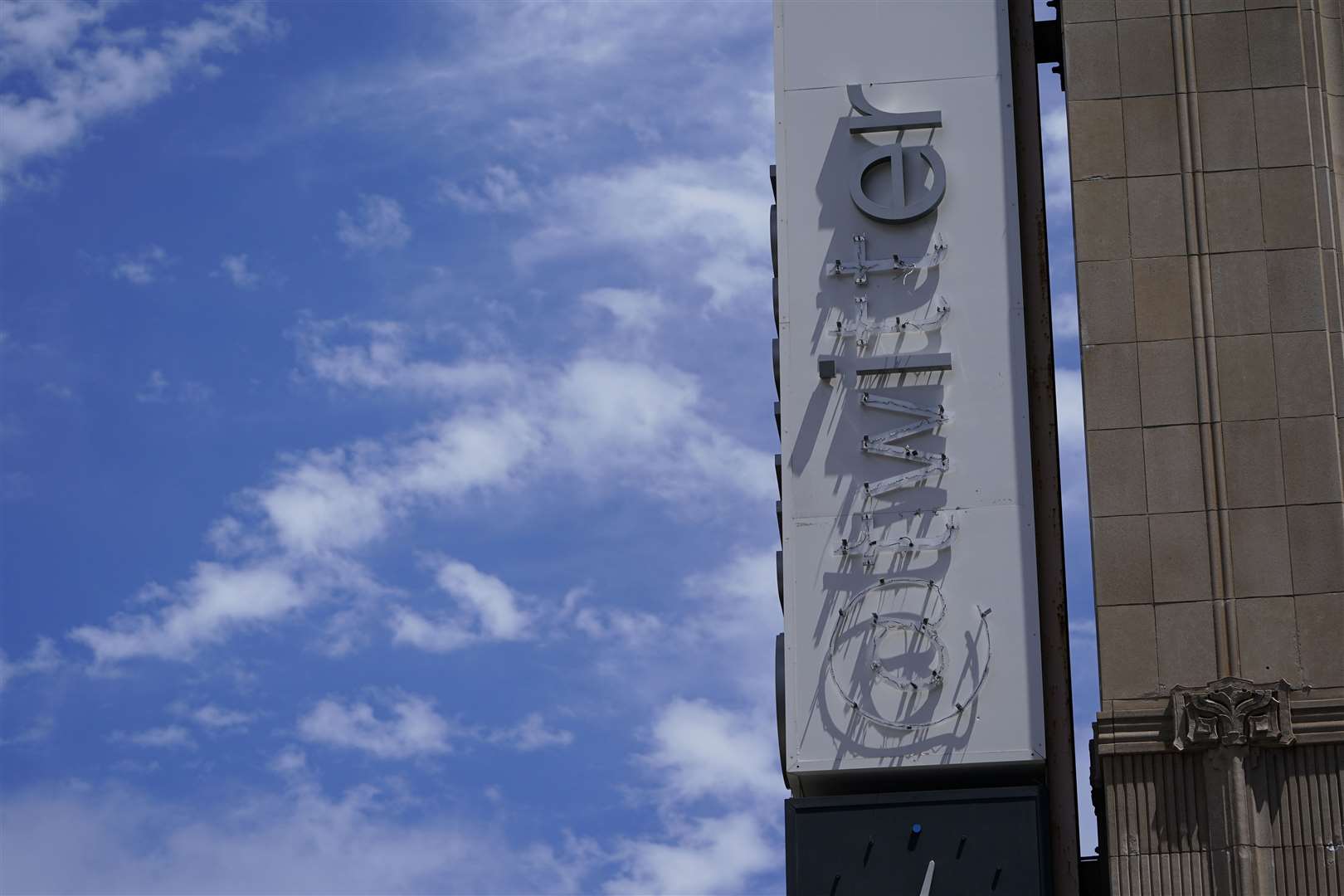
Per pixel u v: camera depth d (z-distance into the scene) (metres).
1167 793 32.78
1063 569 35.31
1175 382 35.03
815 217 37.34
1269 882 32.09
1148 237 35.84
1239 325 35.16
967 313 36.53
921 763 34.25
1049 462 35.88
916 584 35.09
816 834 33.91
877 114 37.75
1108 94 36.72
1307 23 36.78
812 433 36.12
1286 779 32.56
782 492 35.91
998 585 35.00
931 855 33.66
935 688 34.56
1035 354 36.50
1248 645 33.44
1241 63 36.59
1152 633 33.72
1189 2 37.03
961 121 37.62
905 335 36.50
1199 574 33.94
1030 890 33.38
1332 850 32.09
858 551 35.38
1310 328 35.03
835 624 35.06
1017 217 37.00
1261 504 34.16
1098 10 37.19
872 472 35.81
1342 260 35.53
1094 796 34.38
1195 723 32.88
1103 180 36.25
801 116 37.97
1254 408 34.69
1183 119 36.41
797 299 36.91
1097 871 34.19
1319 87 36.41
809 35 38.47
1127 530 34.34
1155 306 35.47
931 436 35.91
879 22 38.38
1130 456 34.72
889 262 36.88
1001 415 35.91
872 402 36.16
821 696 34.75
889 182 37.38
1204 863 32.34
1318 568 33.72
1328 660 33.19
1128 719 33.25
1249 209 35.78
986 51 38.03
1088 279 35.75
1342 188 36.03
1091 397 35.12
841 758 34.41
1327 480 34.19
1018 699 34.41
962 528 35.34
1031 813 33.72
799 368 36.50
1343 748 32.56
